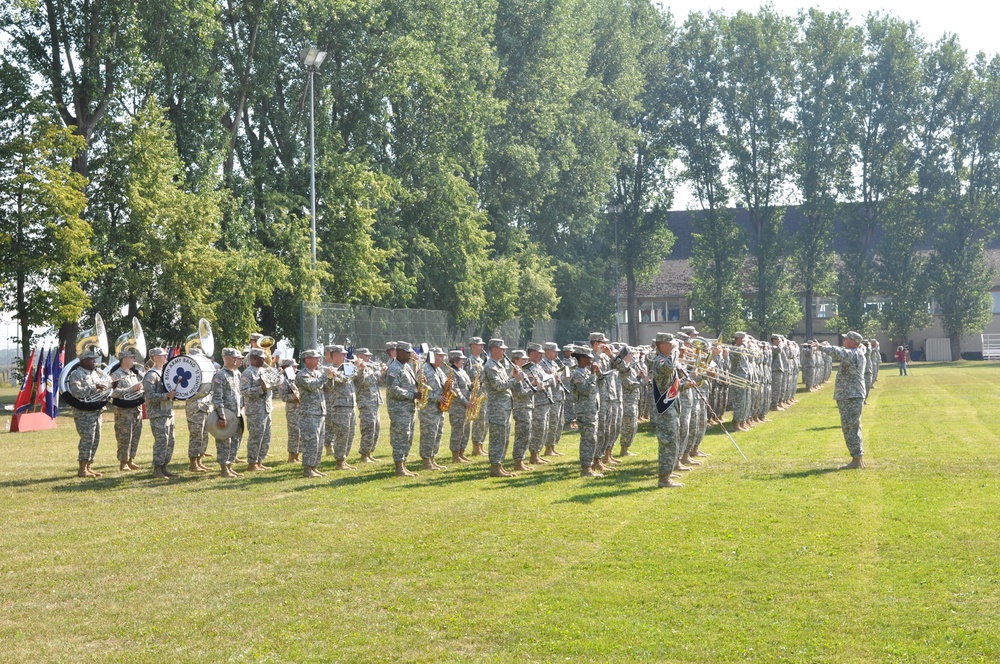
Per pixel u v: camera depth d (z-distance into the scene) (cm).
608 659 708
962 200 7488
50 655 744
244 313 3956
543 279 5794
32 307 3422
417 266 5053
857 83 7338
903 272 7469
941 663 686
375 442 1855
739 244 7456
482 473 1628
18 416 2750
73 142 3428
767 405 2514
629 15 6912
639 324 8600
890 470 1514
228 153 4172
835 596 840
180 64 3916
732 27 7238
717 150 7425
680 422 1559
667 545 1034
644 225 7588
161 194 3650
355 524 1197
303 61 3972
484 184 5716
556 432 1878
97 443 1723
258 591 905
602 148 6300
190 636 784
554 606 834
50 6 3647
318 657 728
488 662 708
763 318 7412
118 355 1858
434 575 945
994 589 847
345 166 4391
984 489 1312
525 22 5600
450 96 4894
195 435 1722
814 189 7225
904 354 5209
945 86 7444
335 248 4441
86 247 3431
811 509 1205
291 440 1848
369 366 1859
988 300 7469
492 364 1600
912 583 870
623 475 1565
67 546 1111
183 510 1328
